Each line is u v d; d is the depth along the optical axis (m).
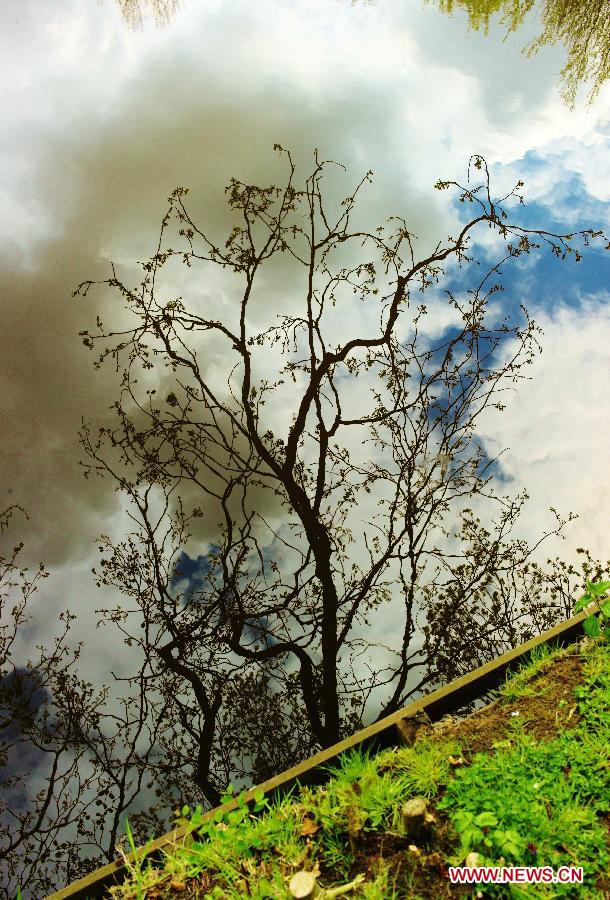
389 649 10.11
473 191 9.24
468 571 9.99
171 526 10.25
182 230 9.60
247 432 9.67
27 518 11.26
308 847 3.11
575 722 3.59
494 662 4.14
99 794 9.72
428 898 2.78
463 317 10.20
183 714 9.59
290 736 10.23
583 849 2.82
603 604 4.18
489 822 2.76
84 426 10.23
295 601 10.26
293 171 9.64
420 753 3.56
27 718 9.34
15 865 9.37
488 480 10.37
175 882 3.12
